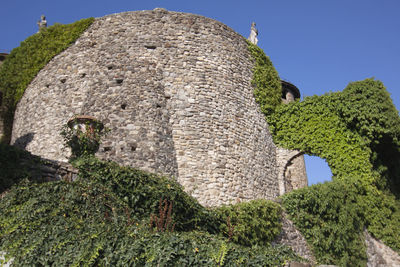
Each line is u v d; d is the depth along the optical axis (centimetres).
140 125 1534
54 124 1653
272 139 1906
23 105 1828
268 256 968
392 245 1703
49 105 1711
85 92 1664
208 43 1800
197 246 877
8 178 934
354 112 1780
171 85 1675
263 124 1875
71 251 796
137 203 1055
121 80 1639
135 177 1083
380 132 1755
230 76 1800
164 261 806
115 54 1706
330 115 1859
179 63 1720
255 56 1956
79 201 920
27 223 824
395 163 1894
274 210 1395
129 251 812
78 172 1072
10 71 1941
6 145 974
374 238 1700
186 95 1670
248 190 1648
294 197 1534
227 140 1670
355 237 1580
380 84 1834
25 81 1856
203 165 1571
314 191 1551
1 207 862
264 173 1764
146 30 1758
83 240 812
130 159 1456
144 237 851
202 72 1733
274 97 1958
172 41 1755
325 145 1825
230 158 1645
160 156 1501
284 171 1875
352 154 1770
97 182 1040
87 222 875
